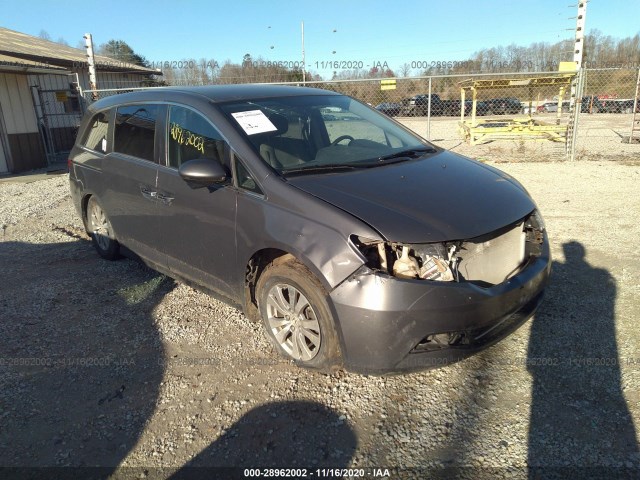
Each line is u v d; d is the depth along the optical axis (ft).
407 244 8.39
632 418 8.39
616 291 12.91
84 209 16.74
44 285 15.15
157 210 12.64
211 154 11.20
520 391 9.22
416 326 8.27
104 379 10.25
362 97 69.15
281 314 10.18
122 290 14.48
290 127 11.70
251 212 10.09
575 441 7.97
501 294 8.80
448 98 89.66
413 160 11.73
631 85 91.91
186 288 14.39
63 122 56.24
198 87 13.42
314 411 8.98
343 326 8.63
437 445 8.07
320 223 8.96
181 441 8.44
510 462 7.64
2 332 12.34
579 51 35.50
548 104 98.63
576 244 16.63
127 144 14.01
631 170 30.14
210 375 10.19
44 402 9.61
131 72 67.56
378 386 9.58
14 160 41.39
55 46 68.03
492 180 10.93
